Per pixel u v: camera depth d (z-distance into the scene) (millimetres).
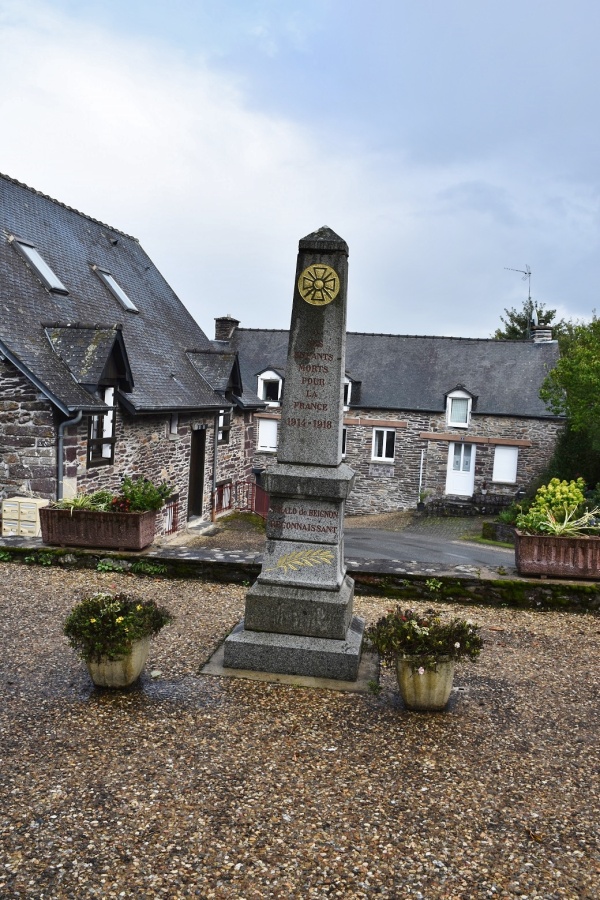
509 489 25703
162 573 8281
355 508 27297
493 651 6414
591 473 22922
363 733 4660
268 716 4848
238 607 7289
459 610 7613
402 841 3504
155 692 5156
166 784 3930
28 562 8594
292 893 3107
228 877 3191
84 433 12477
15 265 13805
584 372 20609
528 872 3307
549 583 7641
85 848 3346
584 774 4230
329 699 5172
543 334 28406
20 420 11664
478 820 3709
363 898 3096
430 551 17672
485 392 26469
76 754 4219
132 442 14336
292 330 5645
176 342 19109
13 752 4211
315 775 4098
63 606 7117
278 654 5586
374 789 3971
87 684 5258
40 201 16609
